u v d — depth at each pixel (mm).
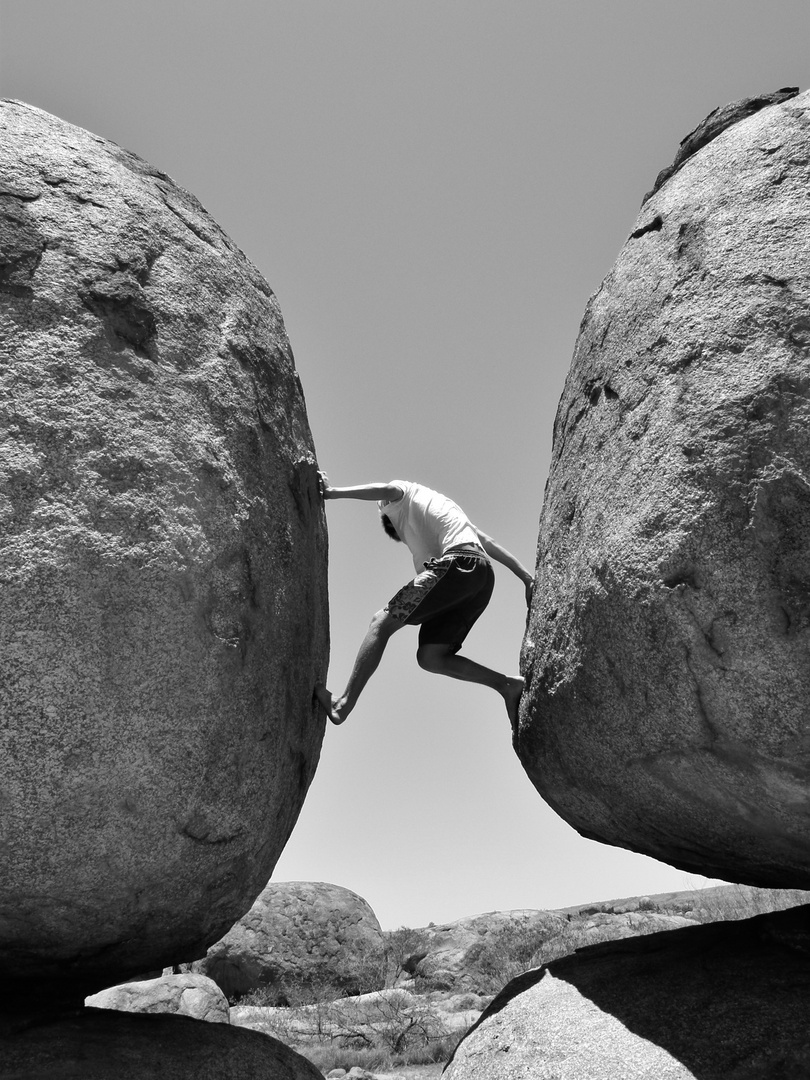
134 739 3607
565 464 4848
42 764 3441
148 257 4145
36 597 3432
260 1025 9453
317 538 4996
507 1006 4352
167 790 3729
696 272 4086
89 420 3684
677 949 4367
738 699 3539
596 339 4781
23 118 4219
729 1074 3383
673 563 3656
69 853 3566
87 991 4578
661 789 4066
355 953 12523
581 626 4137
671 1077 3420
